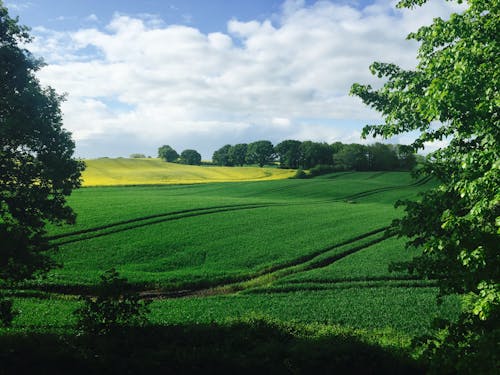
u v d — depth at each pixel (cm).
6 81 1445
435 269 930
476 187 713
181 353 1186
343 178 10931
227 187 8888
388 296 2552
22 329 1766
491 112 759
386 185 9281
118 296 1314
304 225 4728
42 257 1538
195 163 16438
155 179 10244
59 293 2605
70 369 1078
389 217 5272
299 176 11212
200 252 3619
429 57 985
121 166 11962
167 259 3409
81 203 5403
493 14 809
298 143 14338
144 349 1199
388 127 1003
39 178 1547
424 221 957
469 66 766
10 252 1391
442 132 941
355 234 4291
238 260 3434
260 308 2356
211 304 2433
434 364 793
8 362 1056
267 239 4081
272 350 1242
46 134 1516
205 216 5019
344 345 1250
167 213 4984
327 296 2586
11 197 1506
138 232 4134
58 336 1273
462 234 797
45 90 1576
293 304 2428
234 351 1284
